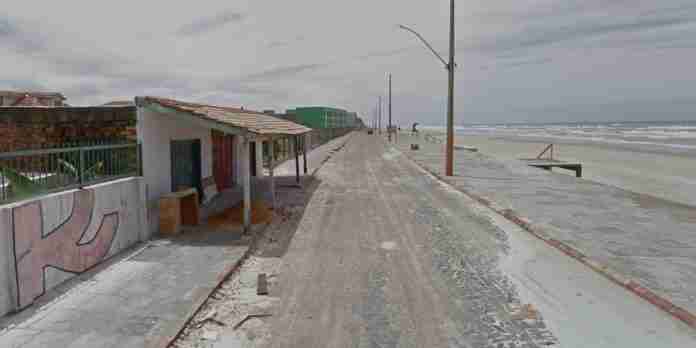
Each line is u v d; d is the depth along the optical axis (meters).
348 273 6.69
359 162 27.19
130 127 8.39
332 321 5.04
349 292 5.93
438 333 4.75
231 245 8.07
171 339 4.48
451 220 10.45
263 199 13.26
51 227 5.71
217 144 14.25
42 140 8.84
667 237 8.44
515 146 56.53
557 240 8.20
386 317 5.15
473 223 10.13
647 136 87.56
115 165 8.02
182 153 10.85
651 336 4.71
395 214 11.17
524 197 13.15
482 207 12.10
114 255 7.38
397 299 5.68
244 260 7.36
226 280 6.39
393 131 112.62
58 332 4.59
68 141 8.72
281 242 8.51
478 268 6.93
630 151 45.22
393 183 17.20
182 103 9.77
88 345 4.34
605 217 10.26
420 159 28.38
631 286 6.00
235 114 11.79
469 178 17.95
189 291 5.77
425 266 7.01
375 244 8.34
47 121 8.77
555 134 110.25
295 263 7.19
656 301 5.51
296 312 5.29
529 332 4.78
